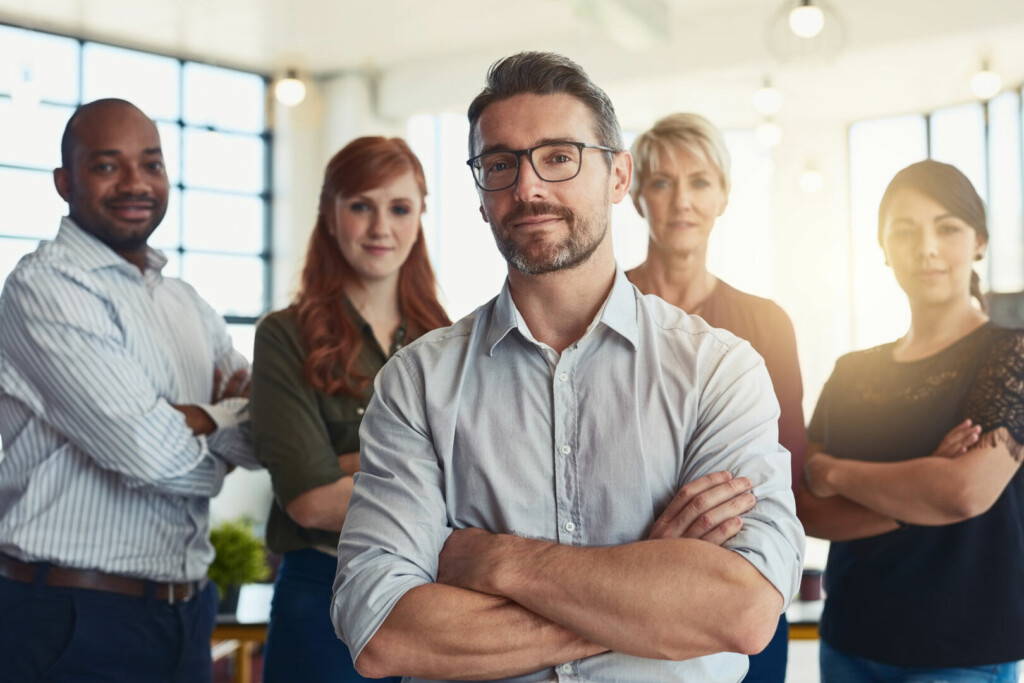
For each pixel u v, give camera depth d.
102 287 2.47
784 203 11.15
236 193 10.41
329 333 2.60
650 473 1.71
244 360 2.93
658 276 2.63
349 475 2.52
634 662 1.63
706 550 1.59
